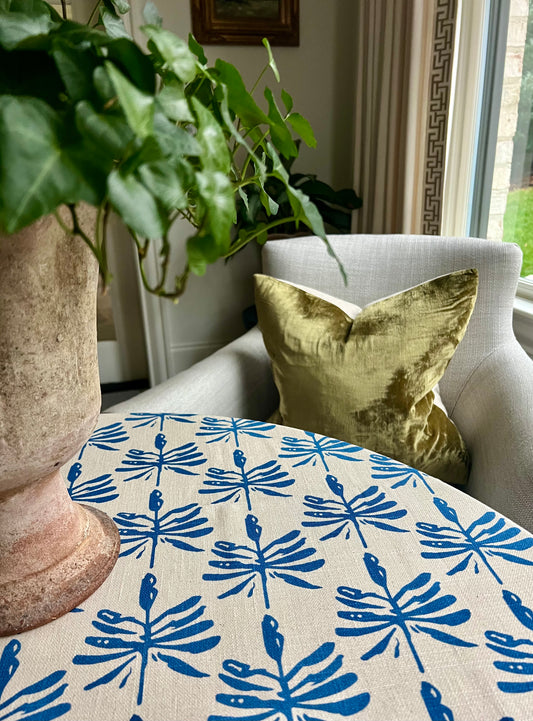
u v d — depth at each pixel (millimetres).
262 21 2215
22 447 448
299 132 487
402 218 1764
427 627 499
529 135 1589
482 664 461
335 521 649
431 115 1605
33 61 326
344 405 1051
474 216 1862
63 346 455
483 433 993
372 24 1877
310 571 571
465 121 1695
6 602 503
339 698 436
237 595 541
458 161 1740
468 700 431
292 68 2330
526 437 829
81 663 469
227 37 2203
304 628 502
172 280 2512
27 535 524
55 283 430
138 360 2777
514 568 566
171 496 704
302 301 1125
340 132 2482
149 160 288
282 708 428
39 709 429
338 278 1280
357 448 824
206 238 325
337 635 494
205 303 2650
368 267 1267
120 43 300
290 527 641
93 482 736
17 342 417
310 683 448
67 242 428
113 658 474
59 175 268
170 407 1035
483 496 875
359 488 716
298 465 774
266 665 465
